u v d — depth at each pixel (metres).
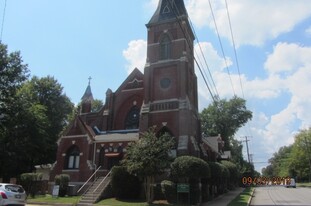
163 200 28.84
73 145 37.28
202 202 30.23
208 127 78.00
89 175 34.88
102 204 26.88
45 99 59.34
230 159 65.31
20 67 45.31
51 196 32.62
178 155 30.83
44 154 52.53
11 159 45.03
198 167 26.50
